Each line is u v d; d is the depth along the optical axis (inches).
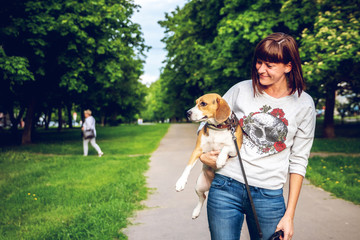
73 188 239.3
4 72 444.1
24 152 489.7
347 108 1277.1
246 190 77.3
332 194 218.4
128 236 150.9
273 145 76.3
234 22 437.4
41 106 855.7
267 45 73.9
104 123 2091.5
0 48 442.3
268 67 74.5
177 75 993.5
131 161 374.9
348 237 143.9
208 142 91.8
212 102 91.2
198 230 157.9
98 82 664.4
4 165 358.6
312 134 78.2
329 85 482.0
